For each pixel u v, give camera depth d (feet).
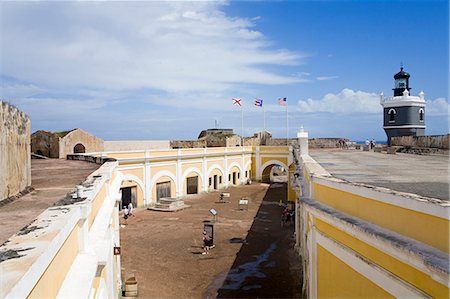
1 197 23.18
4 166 23.73
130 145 132.87
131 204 92.17
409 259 14.37
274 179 173.06
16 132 26.37
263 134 188.14
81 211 16.55
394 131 115.55
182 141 160.25
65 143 92.79
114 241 36.88
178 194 115.65
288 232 71.46
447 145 73.61
